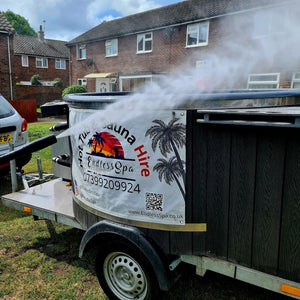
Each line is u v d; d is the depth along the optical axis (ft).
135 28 62.08
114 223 6.79
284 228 5.26
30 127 41.27
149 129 6.05
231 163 5.58
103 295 7.77
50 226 11.89
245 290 7.87
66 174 12.16
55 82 91.30
